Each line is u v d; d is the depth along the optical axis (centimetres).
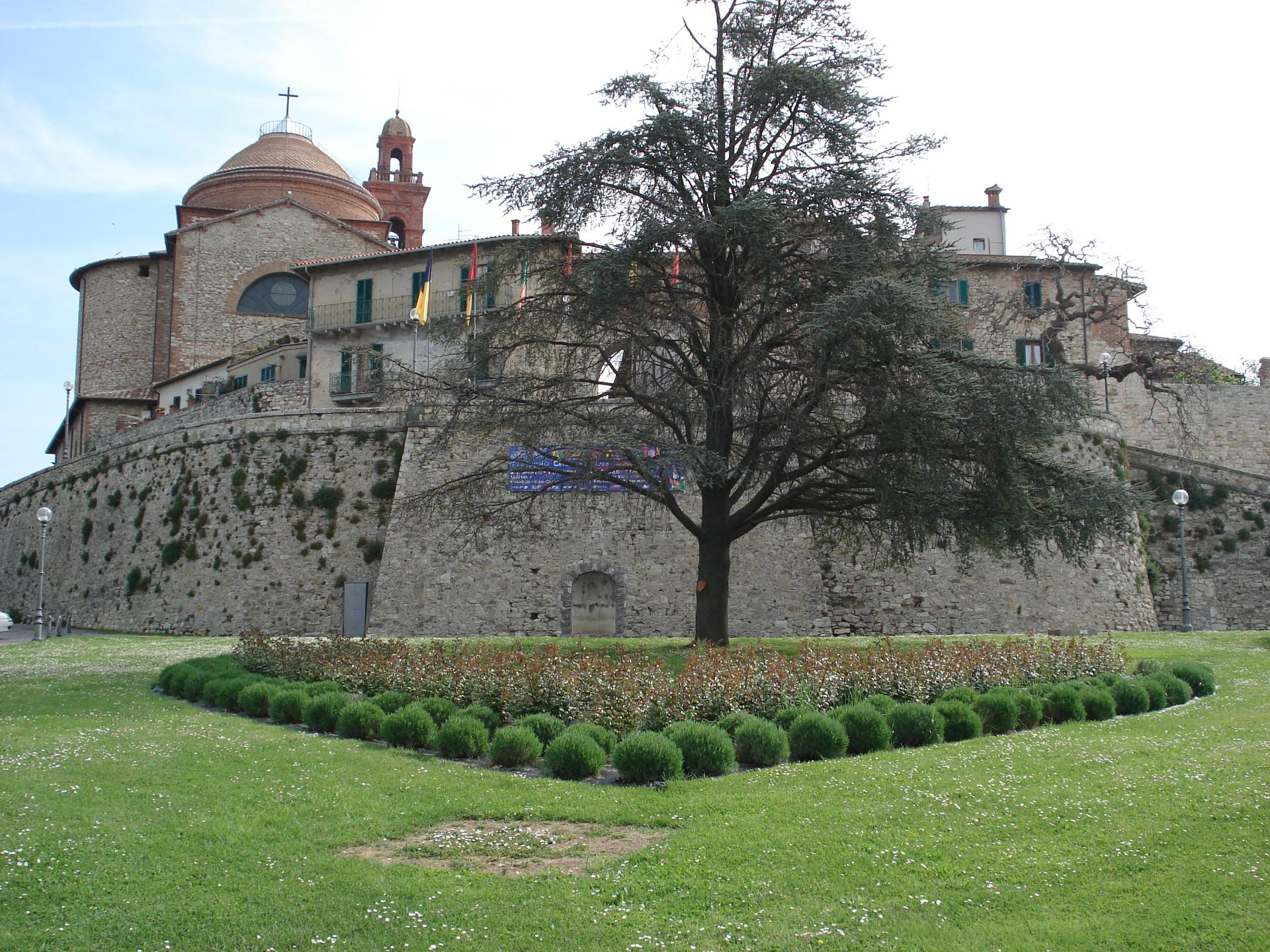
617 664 1612
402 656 1798
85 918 727
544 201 2352
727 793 1073
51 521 4884
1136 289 4512
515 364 3000
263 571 3703
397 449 3753
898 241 2277
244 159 6725
